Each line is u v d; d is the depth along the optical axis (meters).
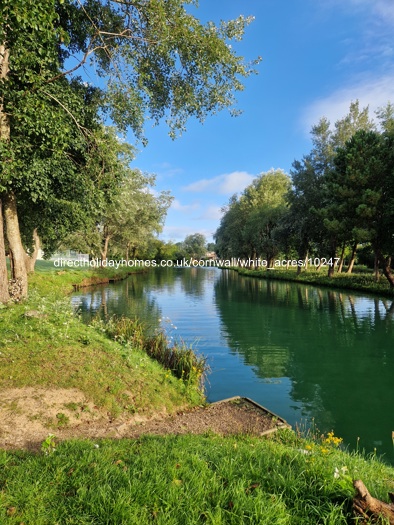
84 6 11.75
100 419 5.89
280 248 45.78
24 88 9.99
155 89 13.02
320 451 4.36
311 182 36.09
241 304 22.66
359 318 17.33
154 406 6.59
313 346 12.26
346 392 8.20
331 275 36.19
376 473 3.93
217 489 2.94
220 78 12.04
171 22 10.54
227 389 8.40
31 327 8.07
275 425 6.10
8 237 11.90
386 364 10.22
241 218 64.12
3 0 6.00
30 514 2.55
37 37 8.87
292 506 2.78
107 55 11.73
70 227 15.72
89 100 13.92
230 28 11.23
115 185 13.70
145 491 2.83
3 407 5.52
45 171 11.23
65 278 29.45
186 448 4.09
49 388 6.14
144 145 13.01
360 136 25.59
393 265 38.41
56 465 3.36
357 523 2.45
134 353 8.69
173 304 22.50
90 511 2.62
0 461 3.50
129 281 41.97
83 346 7.86
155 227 42.72
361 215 23.45
